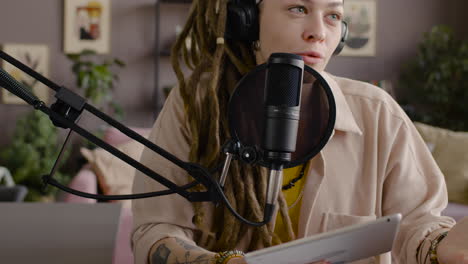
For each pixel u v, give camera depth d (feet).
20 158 15.35
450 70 15.69
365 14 17.65
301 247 1.93
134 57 17.07
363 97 3.66
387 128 3.57
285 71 1.94
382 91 3.75
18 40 16.66
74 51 16.81
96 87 15.64
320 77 2.19
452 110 16.40
